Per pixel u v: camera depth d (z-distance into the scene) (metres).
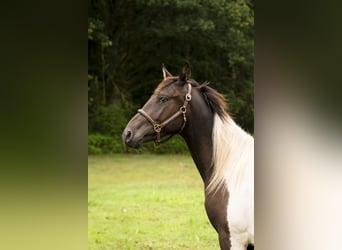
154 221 6.44
